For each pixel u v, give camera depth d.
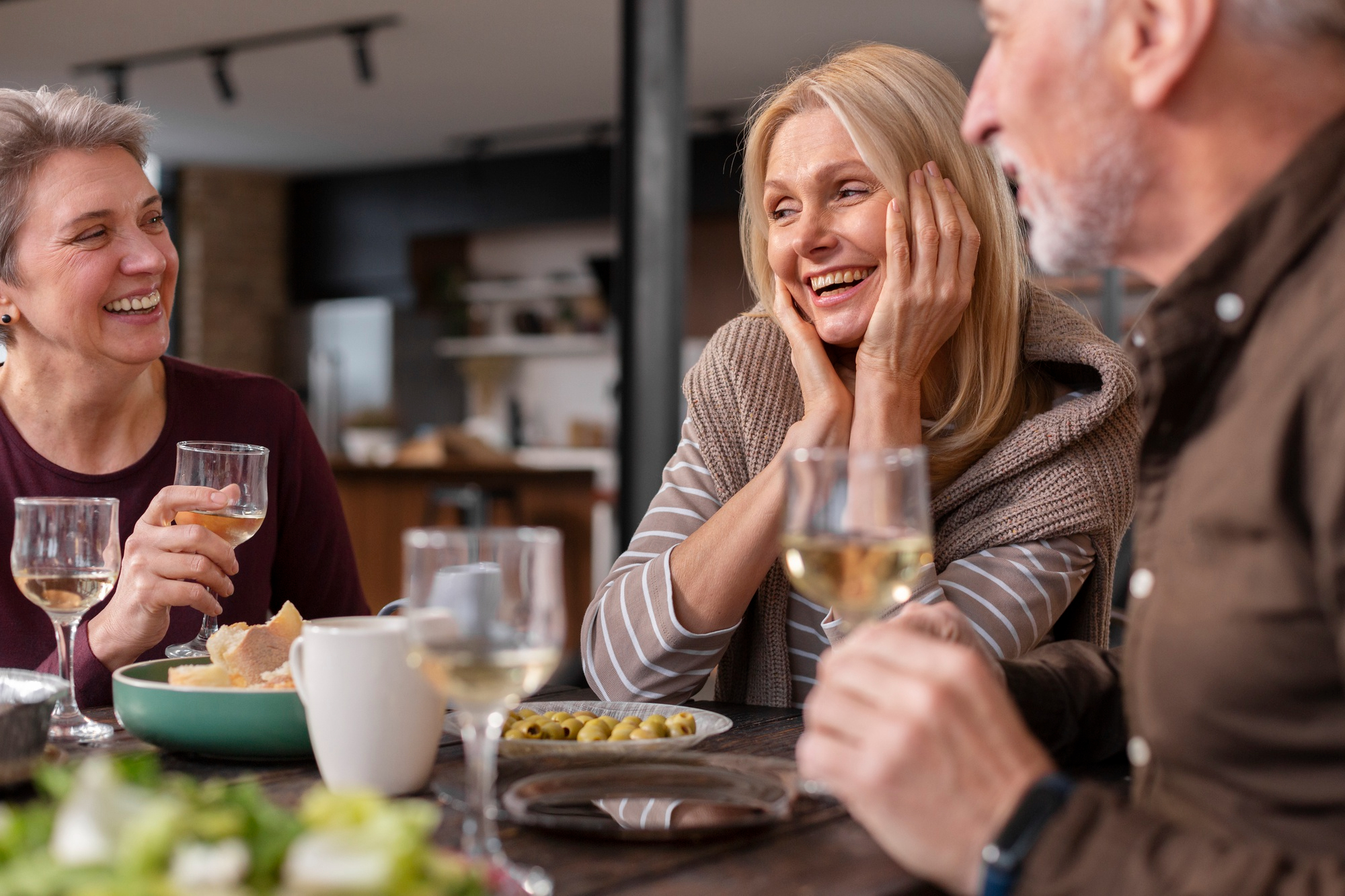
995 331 1.52
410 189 9.00
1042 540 1.40
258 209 9.39
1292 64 0.73
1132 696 0.81
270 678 1.02
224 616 1.65
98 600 1.08
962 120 1.51
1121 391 1.42
